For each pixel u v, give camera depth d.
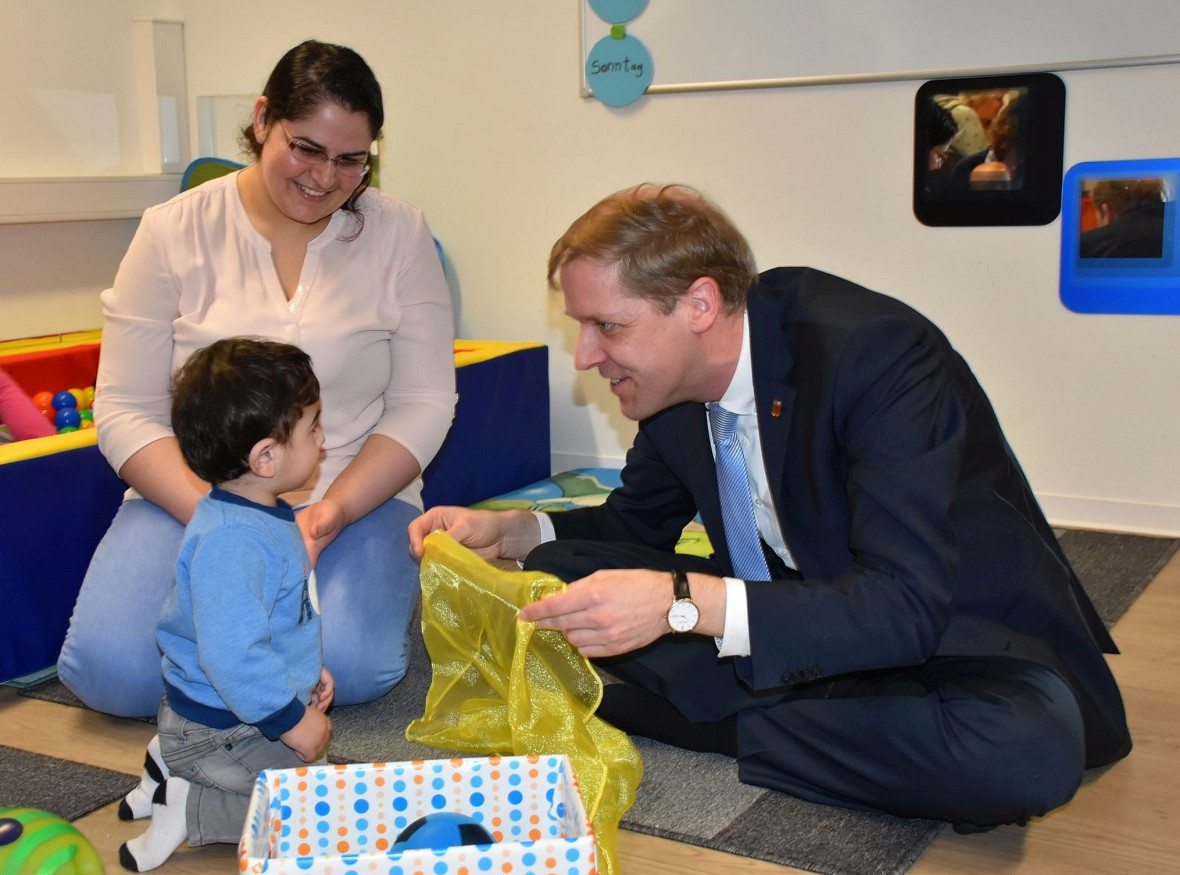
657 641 1.81
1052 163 2.93
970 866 1.52
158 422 2.02
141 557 1.96
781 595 1.40
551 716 1.59
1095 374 3.00
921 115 3.04
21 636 2.15
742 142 3.29
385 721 1.97
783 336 1.55
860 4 3.06
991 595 1.59
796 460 1.53
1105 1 2.81
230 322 1.98
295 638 1.55
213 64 3.99
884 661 1.41
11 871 1.27
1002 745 1.47
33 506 2.15
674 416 1.73
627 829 1.61
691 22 3.28
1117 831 1.60
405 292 2.15
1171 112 2.80
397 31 3.71
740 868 1.51
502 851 1.12
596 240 1.42
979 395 1.62
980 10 2.93
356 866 1.11
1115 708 1.67
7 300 3.55
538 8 3.49
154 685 1.91
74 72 3.74
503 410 3.33
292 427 1.48
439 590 1.78
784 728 1.64
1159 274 2.87
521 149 3.61
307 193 1.88
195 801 1.54
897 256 3.17
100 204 3.71
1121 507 3.03
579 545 1.83
